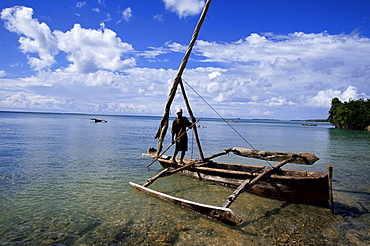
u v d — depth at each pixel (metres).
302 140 32.31
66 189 8.02
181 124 10.07
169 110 10.54
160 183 9.26
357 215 6.38
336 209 6.80
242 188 6.43
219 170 8.66
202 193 8.11
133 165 12.38
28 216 5.86
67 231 5.17
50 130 34.31
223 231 5.32
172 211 6.35
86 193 7.68
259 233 5.29
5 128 35.44
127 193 7.76
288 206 6.96
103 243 4.72
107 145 20.05
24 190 7.79
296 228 5.55
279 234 5.26
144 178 9.86
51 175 9.73
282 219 6.05
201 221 5.80
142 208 6.53
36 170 10.47
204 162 9.92
